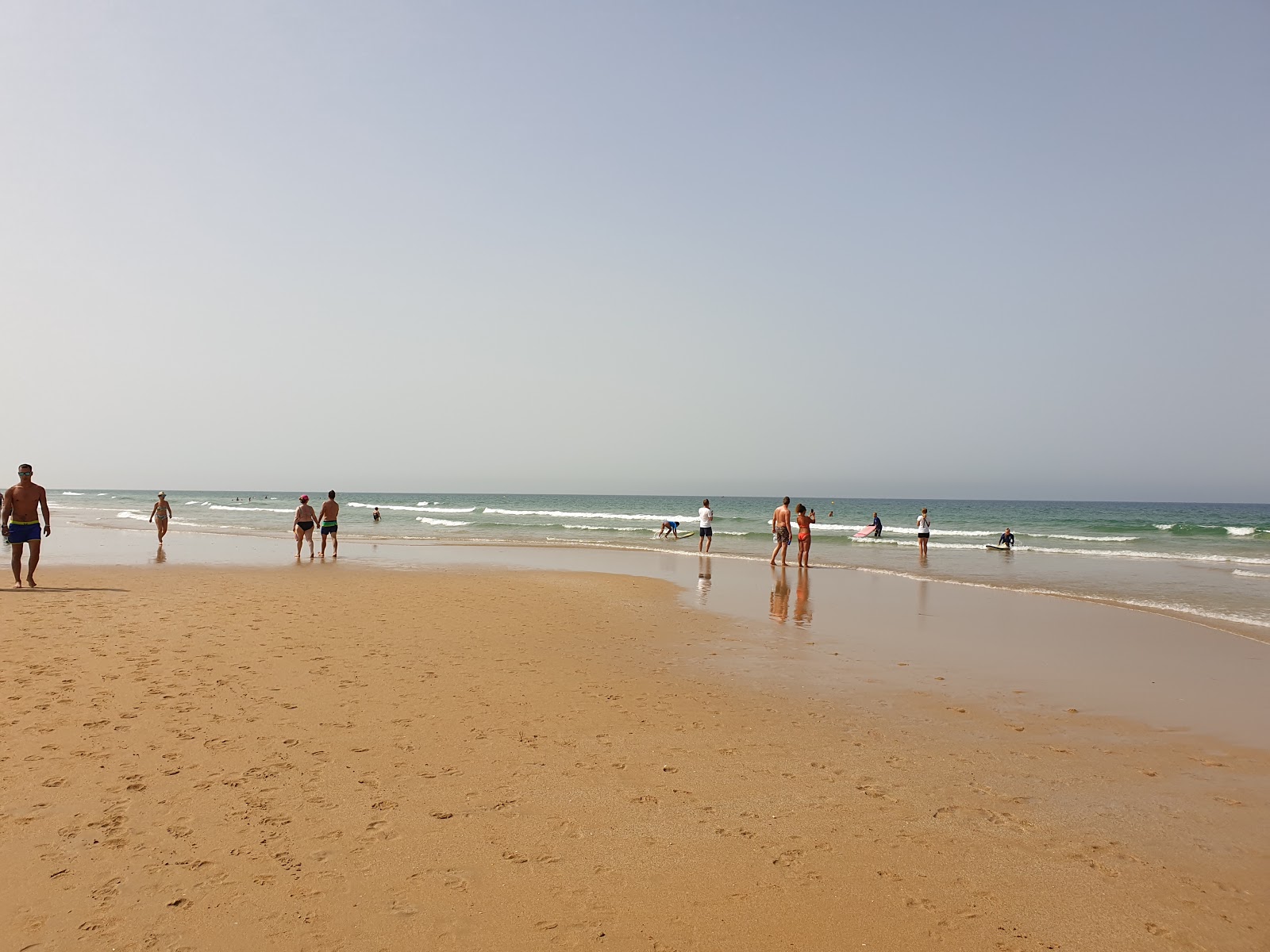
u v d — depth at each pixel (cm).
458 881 377
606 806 475
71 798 456
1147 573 2023
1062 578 1894
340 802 466
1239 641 1079
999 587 1681
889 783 530
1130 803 504
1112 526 5269
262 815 443
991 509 11588
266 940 323
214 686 711
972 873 402
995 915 362
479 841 421
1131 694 788
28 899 347
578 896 367
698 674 836
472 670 819
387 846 410
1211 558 2534
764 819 463
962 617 1262
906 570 2053
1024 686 815
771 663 902
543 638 1012
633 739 606
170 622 1036
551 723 642
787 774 542
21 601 1195
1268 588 1692
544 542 3094
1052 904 373
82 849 395
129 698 662
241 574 1689
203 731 587
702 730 637
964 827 459
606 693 745
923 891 382
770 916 355
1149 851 434
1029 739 639
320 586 1480
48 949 311
